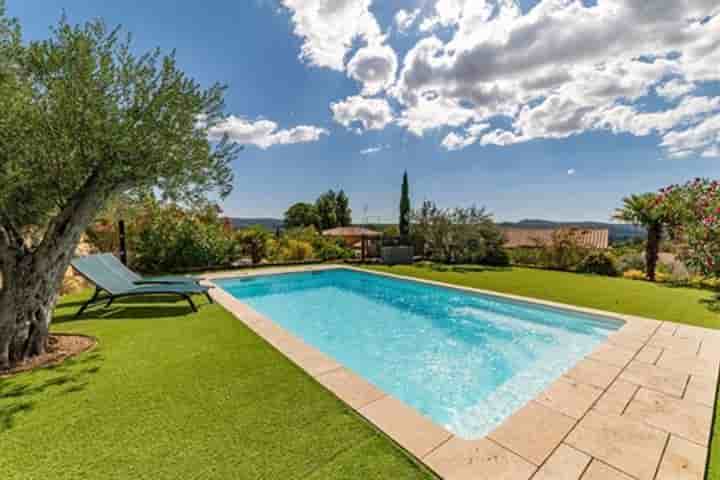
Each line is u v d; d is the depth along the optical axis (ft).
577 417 8.84
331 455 7.04
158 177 13.10
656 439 7.85
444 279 35.04
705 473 6.65
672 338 15.34
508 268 45.06
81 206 12.18
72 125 11.27
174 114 12.81
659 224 34.91
